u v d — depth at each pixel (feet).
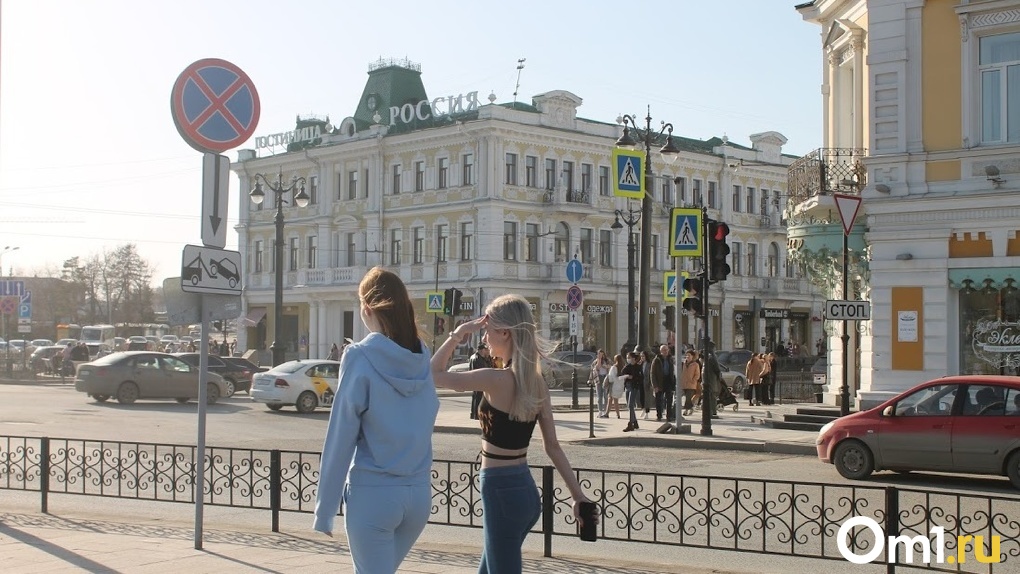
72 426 77.87
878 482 50.52
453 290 121.90
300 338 212.84
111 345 245.24
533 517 18.53
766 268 226.79
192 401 109.09
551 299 187.52
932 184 67.82
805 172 76.59
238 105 30.37
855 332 79.41
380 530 16.02
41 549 30.19
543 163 187.73
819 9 83.30
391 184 198.29
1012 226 64.85
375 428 16.07
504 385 18.20
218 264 29.96
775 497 44.86
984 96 67.00
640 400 93.35
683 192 209.97
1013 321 65.62
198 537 30.53
